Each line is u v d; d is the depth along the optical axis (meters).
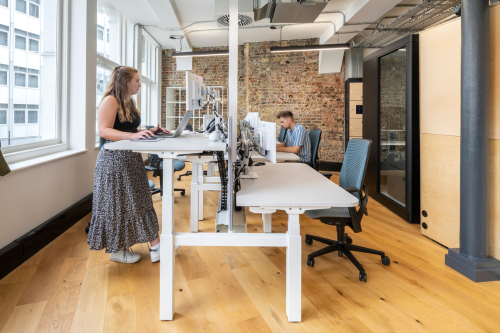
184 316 1.51
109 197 1.88
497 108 1.97
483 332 1.42
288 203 1.31
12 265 1.95
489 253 2.04
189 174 5.73
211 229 2.90
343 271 2.05
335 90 6.93
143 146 1.41
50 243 2.44
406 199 3.17
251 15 3.73
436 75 2.57
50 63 2.97
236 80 1.50
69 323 1.44
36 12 2.71
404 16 4.52
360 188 1.97
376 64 3.86
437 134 2.56
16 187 2.07
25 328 1.39
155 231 2.07
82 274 1.93
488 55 1.93
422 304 1.65
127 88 1.96
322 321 1.49
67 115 3.23
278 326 1.44
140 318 1.49
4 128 2.30
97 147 3.60
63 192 2.79
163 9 4.95
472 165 1.99
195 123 7.97
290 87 7.08
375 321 1.49
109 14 4.97
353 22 5.29
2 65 2.28
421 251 2.41
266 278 1.93
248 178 1.82
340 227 2.19
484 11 1.91
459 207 2.30
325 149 7.02
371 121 4.05
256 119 2.25
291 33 6.58
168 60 7.71
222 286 1.82
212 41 7.23
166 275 1.46
